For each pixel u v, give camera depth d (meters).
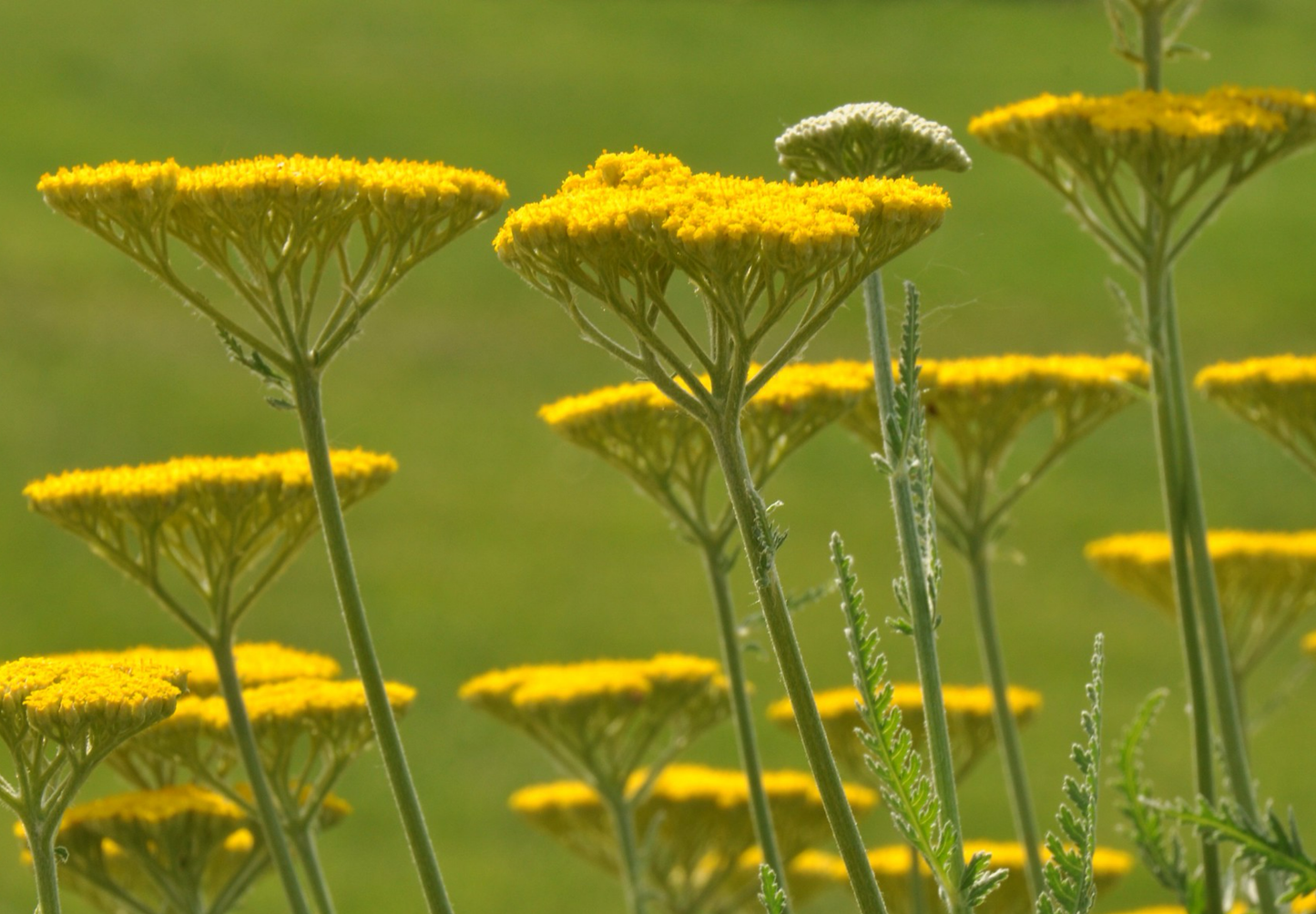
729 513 5.13
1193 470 4.86
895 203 2.95
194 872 4.83
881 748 2.98
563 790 6.95
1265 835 3.92
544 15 65.50
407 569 23.59
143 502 4.21
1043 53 61.59
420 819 3.45
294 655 5.35
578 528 26.25
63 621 21.61
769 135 53.41
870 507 27.55
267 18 60.16
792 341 2.97
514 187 46.59
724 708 6.29
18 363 31.83
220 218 3.46
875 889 2.85
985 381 5.57
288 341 3.53
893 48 62.97
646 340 2.96
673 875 6.89
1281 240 45.25
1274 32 63.81
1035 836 5.40
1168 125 4.70
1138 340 4.85
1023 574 24.48
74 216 3.50
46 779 3.29
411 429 30.67
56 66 51.94
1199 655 4.81
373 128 50.69
